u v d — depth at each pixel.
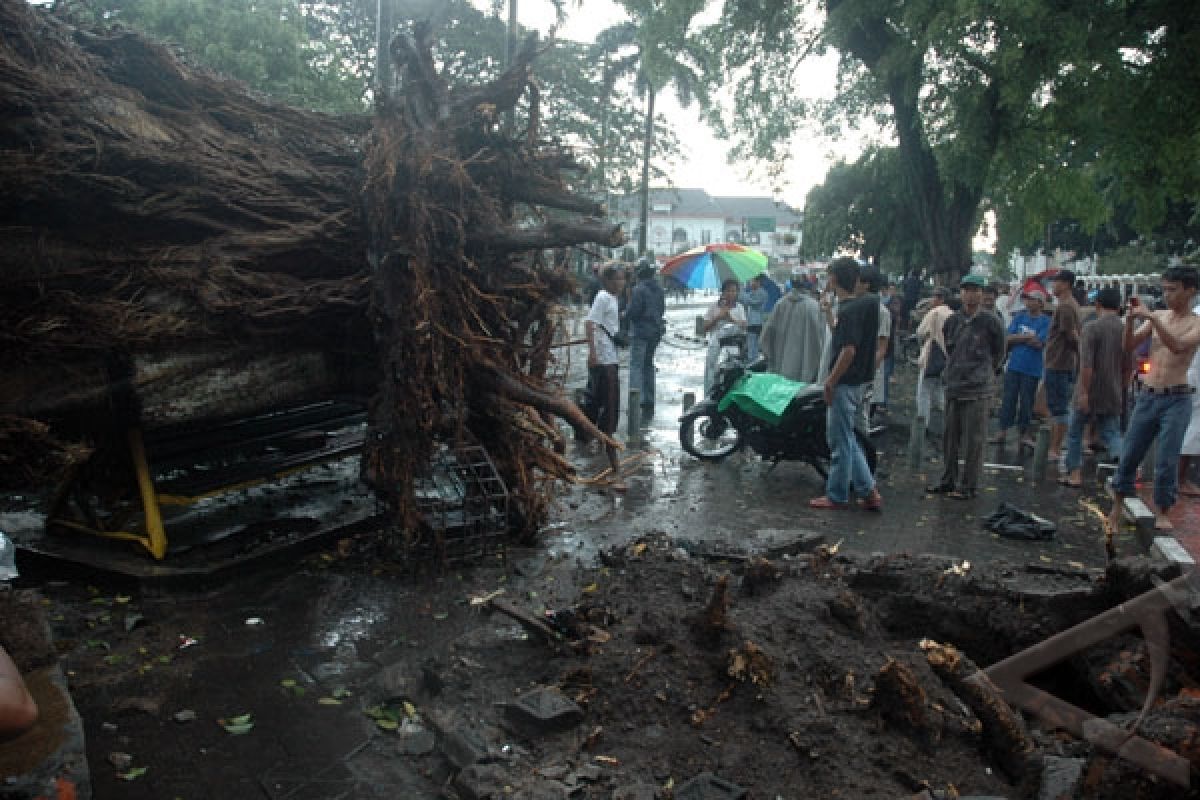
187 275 4.84
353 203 5.55
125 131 4.82
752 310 13.95
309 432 6.70
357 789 3.26
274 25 18.86
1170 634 3.14
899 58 17.17
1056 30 14.66
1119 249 37.00
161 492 5.38
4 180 4.21
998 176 17.42
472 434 5.80
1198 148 16.14
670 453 9.70
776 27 19.75
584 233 5.28
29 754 2.62
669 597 4.39
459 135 5.54
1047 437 8.81
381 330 5.44
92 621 4.61
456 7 26.23
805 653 3.77
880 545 6.55
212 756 3.45
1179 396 6.70
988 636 4.33
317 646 4.45
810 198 29.22
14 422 4.12
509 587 5.27
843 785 3.08
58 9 5.32
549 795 2.98
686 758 3.29
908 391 16.02
